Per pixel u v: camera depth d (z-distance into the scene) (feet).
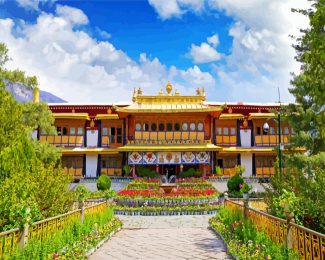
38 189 41.98
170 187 89.51
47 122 95.25
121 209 77.61
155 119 131.44
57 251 31.22
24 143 49.16
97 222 48.80
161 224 64.90
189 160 128.47
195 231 56.75
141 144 129.39
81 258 34.40
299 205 34.12
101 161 139.03
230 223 47.34
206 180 122.01
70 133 138.82
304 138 85.05
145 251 41.37
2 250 25.76
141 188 102.68
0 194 33.24
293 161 74.74
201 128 130.93
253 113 136.87
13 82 81.82
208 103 142.20
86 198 86.63
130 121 136.15
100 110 142.92
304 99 90.02
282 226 31.96
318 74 40.65
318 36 39.83
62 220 39.75
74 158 138.82
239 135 138.72
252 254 31.94
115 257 38.27
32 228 31.32
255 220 42.96
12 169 44.06
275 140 137.18
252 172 137.18
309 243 25.48
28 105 90.27
